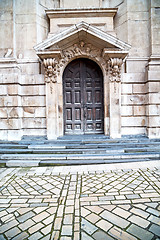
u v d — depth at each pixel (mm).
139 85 7160
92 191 3512
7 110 6902
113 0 7637
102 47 6801
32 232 2365
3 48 7094
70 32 6223
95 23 7336
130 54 7266
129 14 7199
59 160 5516
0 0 7066
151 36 6988
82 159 5551
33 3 7172
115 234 2291
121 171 4605
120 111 6918
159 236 2242
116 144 6277
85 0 7590
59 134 7328
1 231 2396
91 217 2662
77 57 7293
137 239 2195
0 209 2949
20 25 7219
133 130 7277
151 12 6980
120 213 2746
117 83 6863
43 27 7523
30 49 7203
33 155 5723
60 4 7594
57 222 2568
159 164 5109
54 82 6836
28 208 2965
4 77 6801
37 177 4367
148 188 3576
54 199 3242
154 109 6859
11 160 5590
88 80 7711
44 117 7207
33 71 7172
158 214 2697
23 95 7172
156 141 6637
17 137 6922
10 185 3924
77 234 2305
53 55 6359
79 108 7781
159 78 6746
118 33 7516
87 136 7188
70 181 4051
